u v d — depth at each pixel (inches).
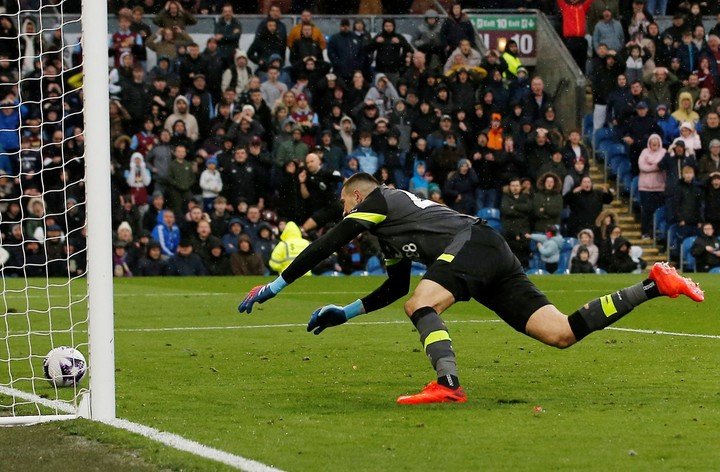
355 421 558.3
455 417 568.7
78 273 1876.2
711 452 479.5
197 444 497.7
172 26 2193.7
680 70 2438.5
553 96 2443.4
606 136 2332.7
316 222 1924.2
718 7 2600.9
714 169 2172.7
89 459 470.3
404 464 457.1
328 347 915.4
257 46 2244.1
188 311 1262.3
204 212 1956.2
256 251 1932.8
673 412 584.7
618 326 1085.1
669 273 605.9
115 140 1979.6
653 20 2456.9
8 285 1654.8
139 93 2057.1
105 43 563.8
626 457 469.4
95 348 563.8
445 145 2102.6
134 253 1882.4
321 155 2060.8
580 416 571.8
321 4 2455.7
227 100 2087.8
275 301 1397.6
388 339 976.9
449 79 2229.3
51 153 1931.6
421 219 625.9
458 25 2332.7
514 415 574.6
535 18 2524.6
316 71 2209.6
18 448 493.7
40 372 764.0
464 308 1286.9
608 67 2341.3
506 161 2122.3
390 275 664.4
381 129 2092.8
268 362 817.5
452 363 616.4
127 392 666.2
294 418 568.4
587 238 2031.3
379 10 2477.9
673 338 970.7
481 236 622.5
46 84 1996.8
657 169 2165.4
